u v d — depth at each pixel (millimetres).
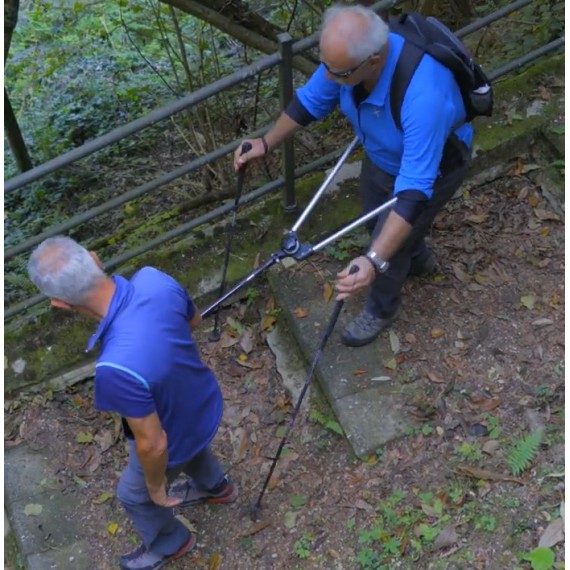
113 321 2500
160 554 3291
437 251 4059
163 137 6242
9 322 4293
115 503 3631
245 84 5570
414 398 3504
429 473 3262
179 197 5484
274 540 3330
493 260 3977
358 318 3715
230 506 3500
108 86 6852
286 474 3541
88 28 7270
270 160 4883
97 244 4922
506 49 4867
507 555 2895
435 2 5051
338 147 4992
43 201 5848
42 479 3760
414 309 3836
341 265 4133
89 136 6512
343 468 3441
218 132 5105
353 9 2613
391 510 3186
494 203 4223
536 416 3303
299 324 3898
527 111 4379
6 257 3824
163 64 6844
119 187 5816
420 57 2717
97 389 2506
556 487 3010
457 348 3654
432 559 2986
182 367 2646
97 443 3865
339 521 3264
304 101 3199
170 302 2609
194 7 4141
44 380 4094
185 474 3525
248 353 4035
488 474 3141
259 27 4336
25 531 3574
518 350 3590
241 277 4195
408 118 2727
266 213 4324
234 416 3818
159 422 2576
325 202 4297
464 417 3389
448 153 3037
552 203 4141
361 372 3645
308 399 3758
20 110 6848
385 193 3301
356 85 2826
